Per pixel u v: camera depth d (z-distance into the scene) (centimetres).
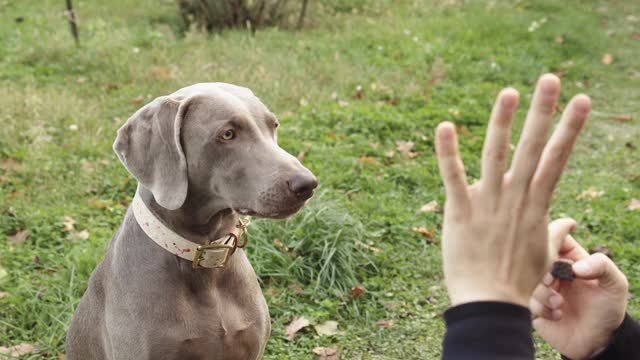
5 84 765
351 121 678
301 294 425
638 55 943
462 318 110
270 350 383
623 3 1188
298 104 730
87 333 290
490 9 1133
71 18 896
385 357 382
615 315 156
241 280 277
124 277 265
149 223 260
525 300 111
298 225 457
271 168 245
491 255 111
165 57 855
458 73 839
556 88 102
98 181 560
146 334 258
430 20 1058
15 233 484
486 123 698
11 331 386
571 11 1120
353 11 1144
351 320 412
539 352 384
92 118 673
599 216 518
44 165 574
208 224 262
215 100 253
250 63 816
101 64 845
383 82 794
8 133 627
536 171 109
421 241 489
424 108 720
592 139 705
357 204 528
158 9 1155
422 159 627
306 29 1052
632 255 460
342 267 439
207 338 262
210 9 1030
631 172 622
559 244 127
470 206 112
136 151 260
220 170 251
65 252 460
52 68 827
